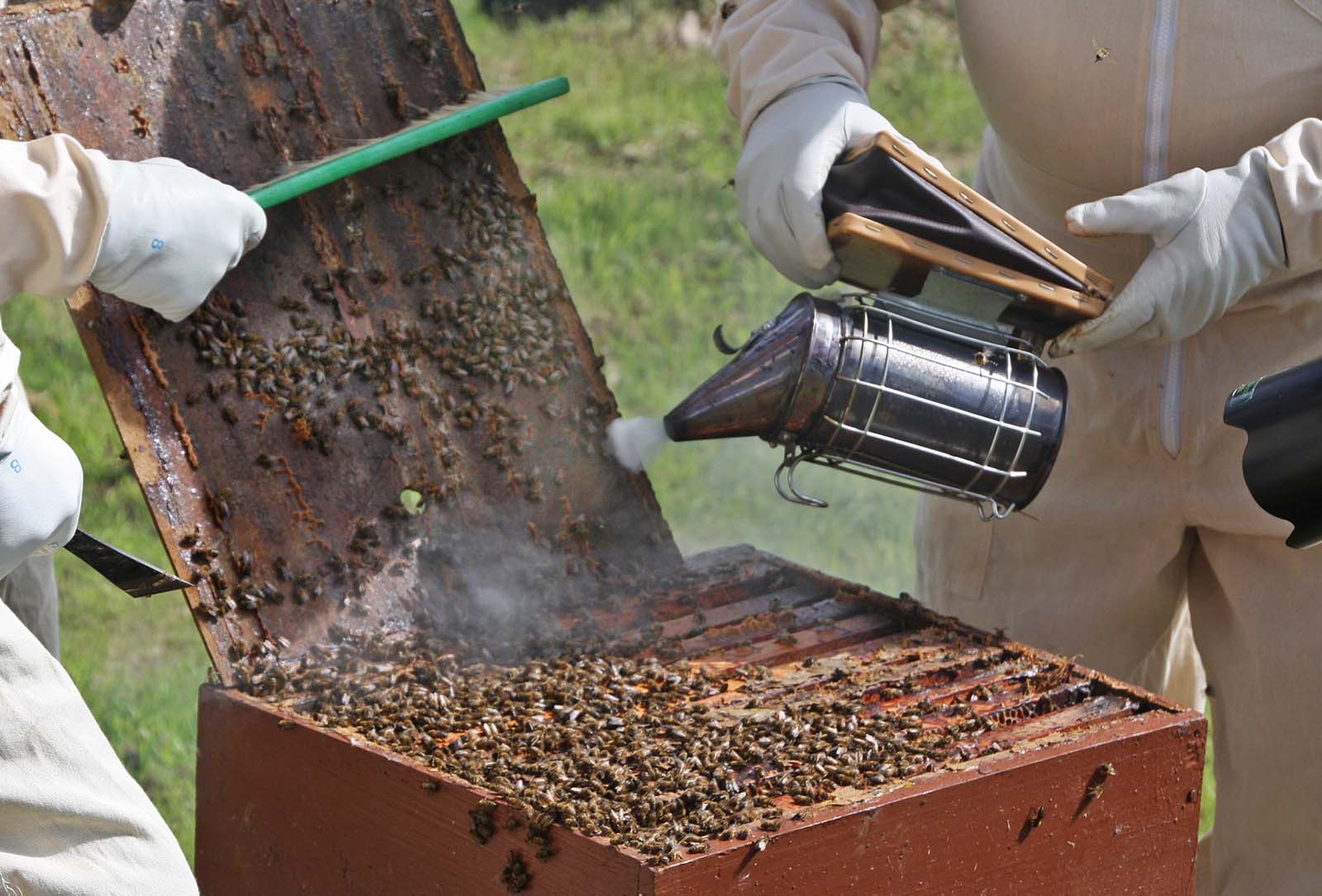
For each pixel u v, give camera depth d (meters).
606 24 11.88
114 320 2.71
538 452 3.11
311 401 2.88
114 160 2.66
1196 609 3.64
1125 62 3.10
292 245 2.95
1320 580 3.24
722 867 2.05
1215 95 3.08
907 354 2.69
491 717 2.53
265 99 2.99
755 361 2.69
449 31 3.24
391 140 2.97
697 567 3.23
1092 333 2.84
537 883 2.17
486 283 3.15
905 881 2.26
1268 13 2.99
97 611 5.45
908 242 2.66
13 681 2.27
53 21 2.79
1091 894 2.51
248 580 2.73
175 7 2.92
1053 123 3.25
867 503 6.46
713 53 3.50
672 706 2.57
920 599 3.98
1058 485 3.55
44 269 2.34
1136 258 3.32
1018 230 2.73
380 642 2.78
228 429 2.79
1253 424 2.32
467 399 3.07
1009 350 2.77
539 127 9.92
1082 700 2.69
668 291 7.77
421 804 2.32
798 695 2.62
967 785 2.29
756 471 6.68
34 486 2.34
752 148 3.06
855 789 2.26
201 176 2.60
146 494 2.67
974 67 3.38
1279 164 2.94
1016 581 3.68
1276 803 3.42
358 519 2.88
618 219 8.52
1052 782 2.40
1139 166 3.20
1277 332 3.23
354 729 2.49
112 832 2.35
